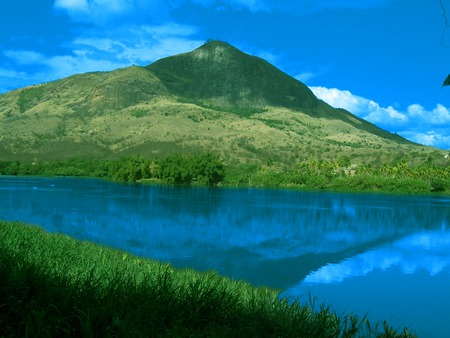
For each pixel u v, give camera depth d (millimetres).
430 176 168500
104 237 39031
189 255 33219
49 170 186875
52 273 11625
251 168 169375
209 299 9836
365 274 28844
